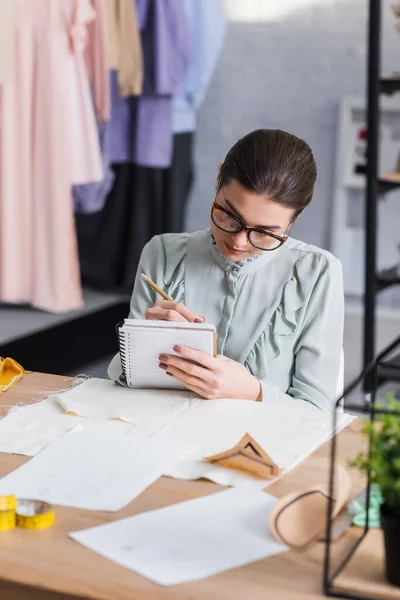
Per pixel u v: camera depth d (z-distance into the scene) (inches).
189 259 77.3
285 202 65.6
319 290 74.4
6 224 178.4
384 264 203.0
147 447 58.3
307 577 43.5
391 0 191.6
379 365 50.3
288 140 66.8
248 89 211.0
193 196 219.9
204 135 216.1
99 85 178.7
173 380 68.7
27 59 171.0
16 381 71.8
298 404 69.8
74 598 43.4
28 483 53.2
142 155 192.2
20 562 44.4
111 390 69.3
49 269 181.6
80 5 167.0
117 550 45.6
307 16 203.5
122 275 214.5
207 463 56.4
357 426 63.2
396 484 40.5
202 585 42.5
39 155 175.8
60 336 178.2
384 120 196.5
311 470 55.7
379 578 43.3
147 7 180.9
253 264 74.6
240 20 208.1
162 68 183.0
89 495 51.8
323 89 205.2
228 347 75.2
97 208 195.9
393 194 199.9
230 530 47.9
